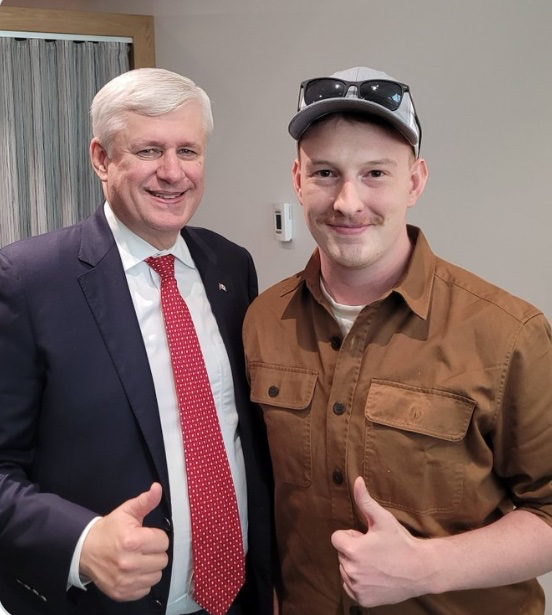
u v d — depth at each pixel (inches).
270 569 57.3
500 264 73.6
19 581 51.2
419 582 42.1
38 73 106.1
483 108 72.7
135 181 51.5
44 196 108.9
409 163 46.6
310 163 45.9
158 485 44.8
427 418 44.6
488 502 46.6
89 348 51.2
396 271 48.2
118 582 43.3
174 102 51.0
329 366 48.8
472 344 44.8
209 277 59.3
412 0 77.5
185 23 109.7
